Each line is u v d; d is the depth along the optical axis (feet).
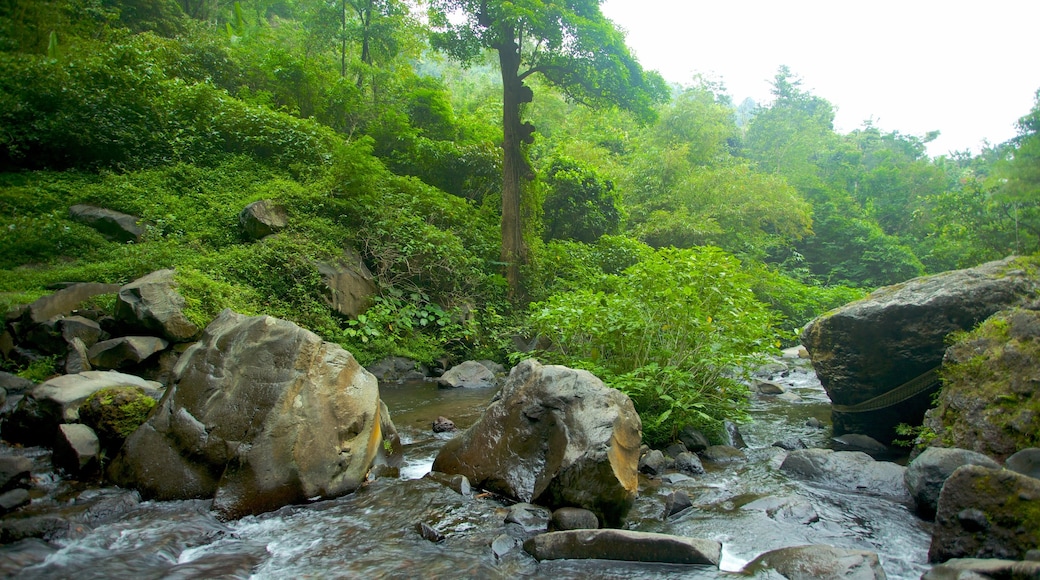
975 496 9.87
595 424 13.06
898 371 18.86
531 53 45.09
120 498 12.22
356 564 10.28
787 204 77.56
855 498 13.88
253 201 34.68
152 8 63.52
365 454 14.39
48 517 10.91
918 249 101.09
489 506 12.98
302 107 54.29
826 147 147.54
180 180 37.27
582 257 49.88
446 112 63.82
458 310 37.99
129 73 39.96
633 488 12.76
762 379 33.96
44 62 37.58
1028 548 8.98
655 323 20.80
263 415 13.10
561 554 10.61
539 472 13.38
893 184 120.26
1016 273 18.07
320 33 67.15
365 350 32.19
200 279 25.20
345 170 37.99
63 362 20.16
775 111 143.13
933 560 10.34
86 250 29.68
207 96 42.78
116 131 37.68
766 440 20.11
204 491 12.65
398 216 39.11
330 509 12.73
